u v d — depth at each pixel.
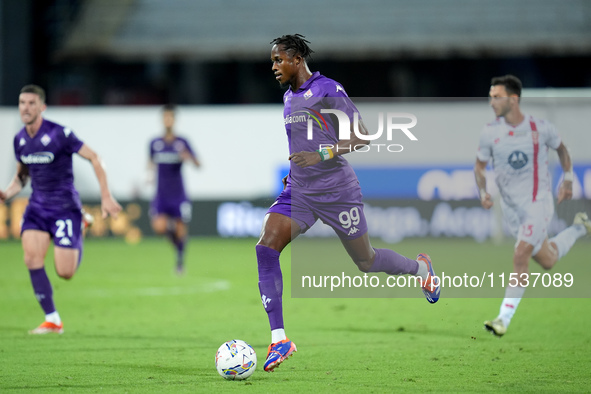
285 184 20.38
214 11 101.19
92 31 98.44
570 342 24.45
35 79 96.44
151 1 102.12
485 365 20.69
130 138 70.00
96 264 54.34
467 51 94.50
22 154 26.41
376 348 23.52
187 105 98.88
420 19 98.12
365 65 97.50
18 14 87.50
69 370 20.06
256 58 96.94
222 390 17.59
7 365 20.78
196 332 27.08
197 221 70.94
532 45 93.69
